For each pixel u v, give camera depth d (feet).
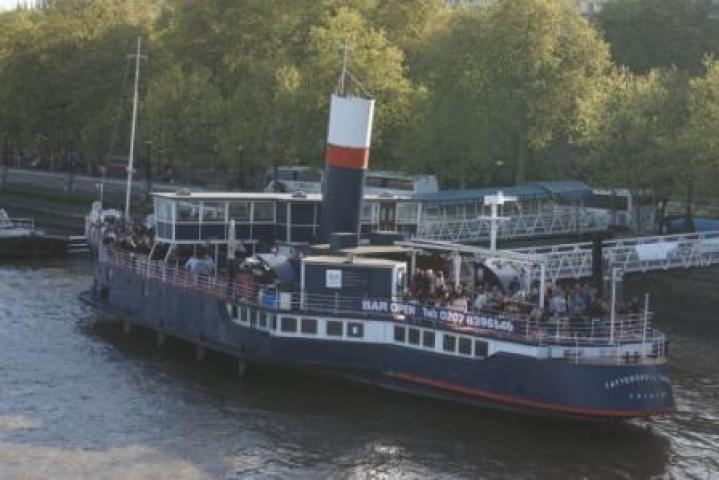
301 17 479.00
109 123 497.87
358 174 218.79
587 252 280.92
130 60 503.61
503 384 178.60
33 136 559.79
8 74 549.95
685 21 517.96
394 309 191.11
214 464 158.40
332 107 217.97
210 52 503.61
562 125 387.14
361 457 162.40
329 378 200.85
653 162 336.70
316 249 207.21
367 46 415.23
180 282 222.28
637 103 347.36
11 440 165.89
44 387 195.52
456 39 402.31
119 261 246.47
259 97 424.87
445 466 159.63
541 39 376.48
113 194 485.56
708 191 337.52
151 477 152.76
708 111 325.21
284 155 414.21
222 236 231.09
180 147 455.22
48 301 279.28
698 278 294.46
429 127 389.19
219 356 220.84
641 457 165.17
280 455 162.71
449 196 361.71
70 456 160.15
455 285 197.57
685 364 227.40
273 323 196.65
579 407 171.73
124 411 182.19
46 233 399.65
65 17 567.59
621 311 190.08
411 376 189.57
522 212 373.20
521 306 184.85
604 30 521.65
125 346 229.04
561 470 159.12
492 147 380.37
